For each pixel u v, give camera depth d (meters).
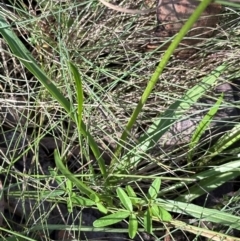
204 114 0.27
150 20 0.28
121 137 0.23
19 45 0.19
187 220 0.25
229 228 0.23
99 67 0.26
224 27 0.28
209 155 0.25
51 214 0.24
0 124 0.24
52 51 0.26
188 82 0.27
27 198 0.24
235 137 0.25
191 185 0.25
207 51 0.27
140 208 0.23
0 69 0.26
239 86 0.28
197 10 0.15
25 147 0.25
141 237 0.23
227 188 0.26
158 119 0.25
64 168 0.20
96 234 0.25
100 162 0.22
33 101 0.26
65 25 0.26
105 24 0.27
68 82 0.24
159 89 0.27
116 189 0.23
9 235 0.23
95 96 0.23
